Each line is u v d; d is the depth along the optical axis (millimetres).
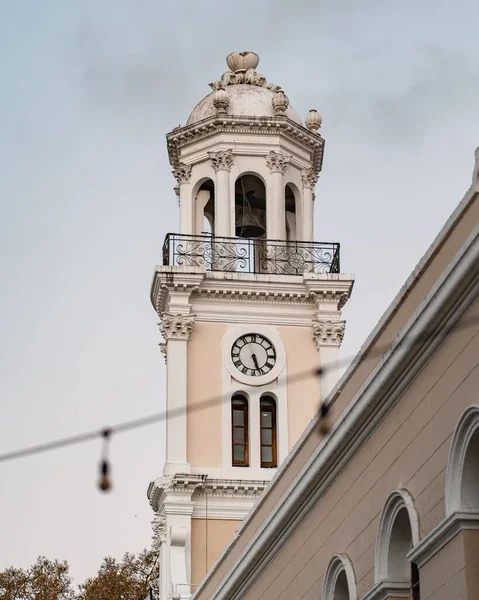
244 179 80062
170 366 73750
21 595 100000
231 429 73062
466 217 33625
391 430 38125
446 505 33594
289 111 80625
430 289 35594
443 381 34688
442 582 33875
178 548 69875
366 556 39625
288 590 47062
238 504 71375
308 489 44281
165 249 76375
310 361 74875
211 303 75188
